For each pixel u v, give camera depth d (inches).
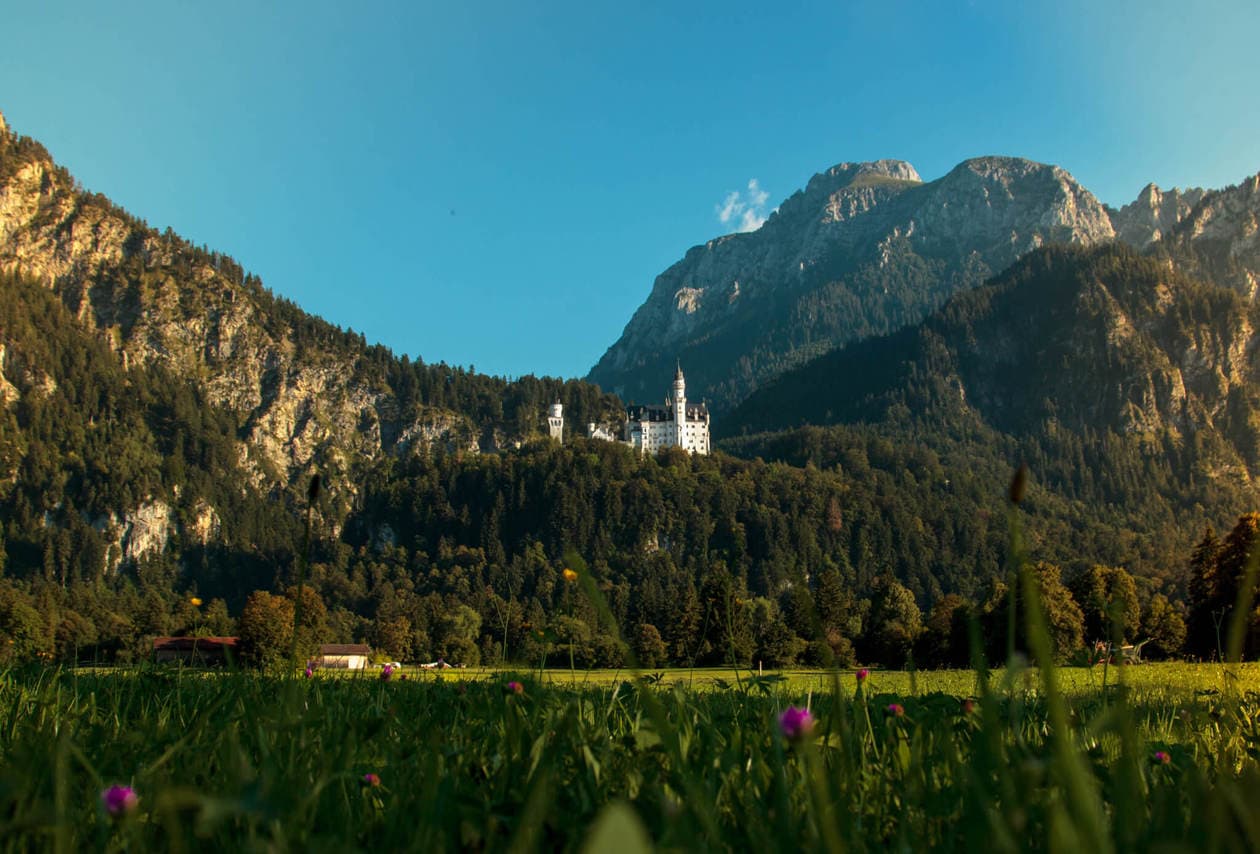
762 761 143.9
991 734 103.8
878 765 158.6
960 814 127.0
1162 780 153.4
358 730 164.2
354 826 124.8
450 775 139.6
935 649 2650.1
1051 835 86.6
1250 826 91.0
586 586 113.9
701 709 207.9
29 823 104.7
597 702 229.1
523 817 97.7
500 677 238.5
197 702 239.6
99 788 122.0
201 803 91.1
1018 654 91.7
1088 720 185.5
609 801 122.9
